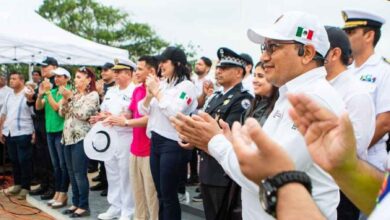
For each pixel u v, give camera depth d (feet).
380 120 9.16
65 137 17.20
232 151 5.83
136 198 15.08
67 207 19.01
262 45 6.61
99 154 15.80
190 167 21.68
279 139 5.48
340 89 7.89
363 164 3.68
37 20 25.82
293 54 5.98
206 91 16.20
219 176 10.89
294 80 5.99
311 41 5.95
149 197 14.46
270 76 6.19
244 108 11.05
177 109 12.06
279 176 2.92
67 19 113.91
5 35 22.56
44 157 20.98
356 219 9.27
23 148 21.84
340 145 3.34
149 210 14.56
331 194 5.61
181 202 18.06
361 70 9.68
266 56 6.19
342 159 3.38
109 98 16.69
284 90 6.08
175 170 12.67
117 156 15.98
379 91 9.27
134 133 14.74
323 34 6.07
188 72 13.29
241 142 3.12
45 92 18.16
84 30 114.42
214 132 6.51
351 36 9.57
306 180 2.93
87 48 25.88
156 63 14.96
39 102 19.81
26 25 24.67
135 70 16.43
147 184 14.43
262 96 9.57
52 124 18.52
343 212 9.12
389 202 2.39
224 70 11.63
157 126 12.84
